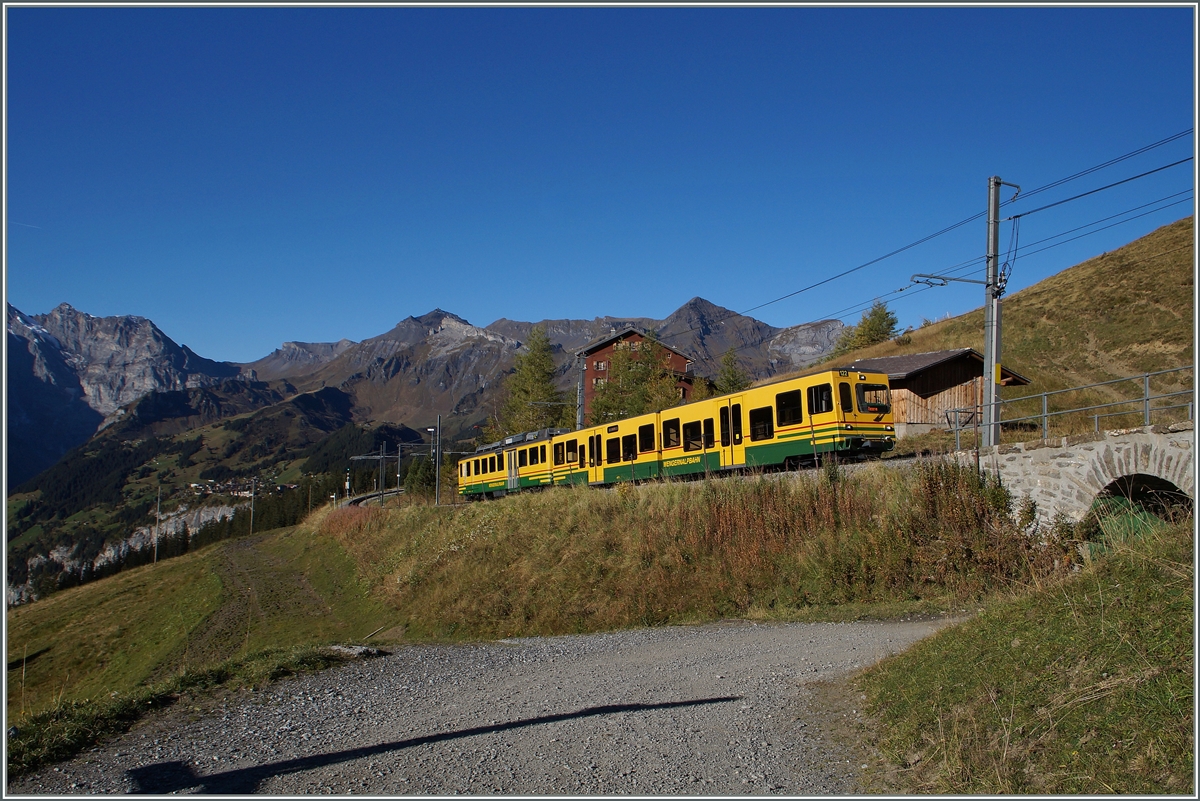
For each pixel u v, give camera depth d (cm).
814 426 2208
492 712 901
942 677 758
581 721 830
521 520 2819
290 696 1014
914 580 1597
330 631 2789
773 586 1827
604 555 2266
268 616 3325
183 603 4138
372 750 747
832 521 1862
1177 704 530
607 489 2769
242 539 7925
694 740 739
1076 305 5541
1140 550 802
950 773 556
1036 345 5247
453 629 2214
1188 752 486
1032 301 6025
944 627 1041
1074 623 712
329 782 652
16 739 762
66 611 4931
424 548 3216
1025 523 1434
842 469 2016
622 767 669
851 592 1669
